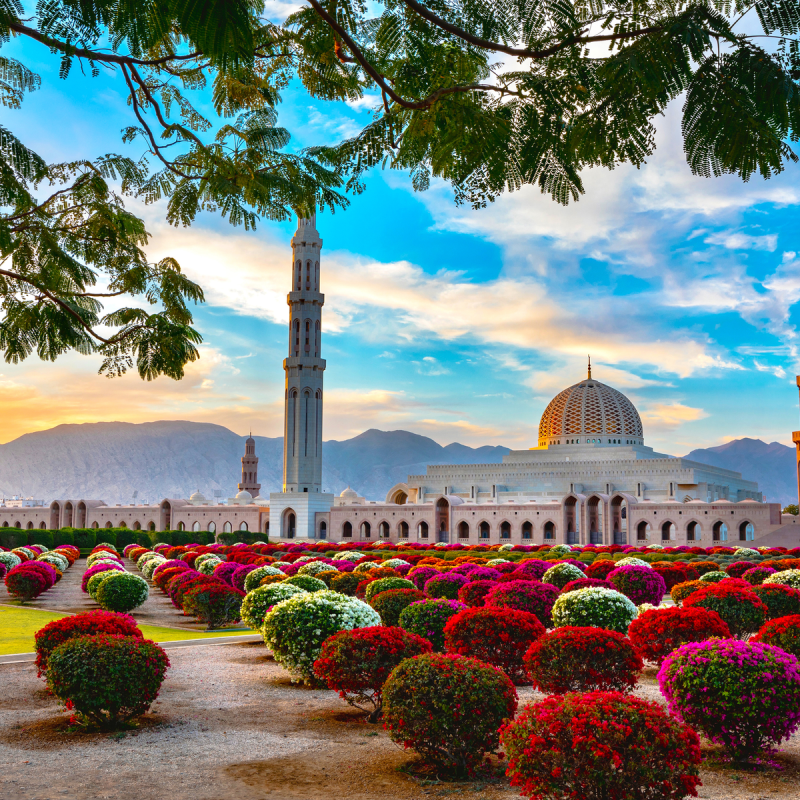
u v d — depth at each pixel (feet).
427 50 23.97
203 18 17.93
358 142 26.27
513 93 21.47
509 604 74.02
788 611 78.38
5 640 77.30
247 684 58.44
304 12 26.66
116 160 31.14
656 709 28.96
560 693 47.57
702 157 19.35
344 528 369.09
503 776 36.58
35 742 41.57
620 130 20.15
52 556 165.68
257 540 343.05
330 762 38.40
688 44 18.16
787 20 17.79
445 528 356.79
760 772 38.04
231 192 29.19
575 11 19.60
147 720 46.70
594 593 66.44
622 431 394.32
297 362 368.68
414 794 33.78
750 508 299.79
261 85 30.50
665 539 327.67
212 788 33.99
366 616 58.70
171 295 36.32
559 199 21.99
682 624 55.36
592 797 28.02
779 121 18.01
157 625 93.86
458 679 36.83
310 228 377.30
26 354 34.91
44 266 33.04
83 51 24.41
